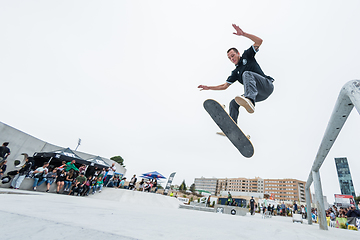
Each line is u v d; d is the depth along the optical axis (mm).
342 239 1397
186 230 917
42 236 592
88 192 9141
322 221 2262
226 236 910
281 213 25688
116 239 618
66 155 9383
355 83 787
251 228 1369
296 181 86000
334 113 1172
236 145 2594
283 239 1058
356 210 6688
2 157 6688
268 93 2393
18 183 6781
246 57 2486
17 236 572
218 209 13430
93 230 649
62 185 8094
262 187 93562
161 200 10766
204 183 111250
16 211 791
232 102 2648
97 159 12508
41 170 7574
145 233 723
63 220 747
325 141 1565
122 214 1228
